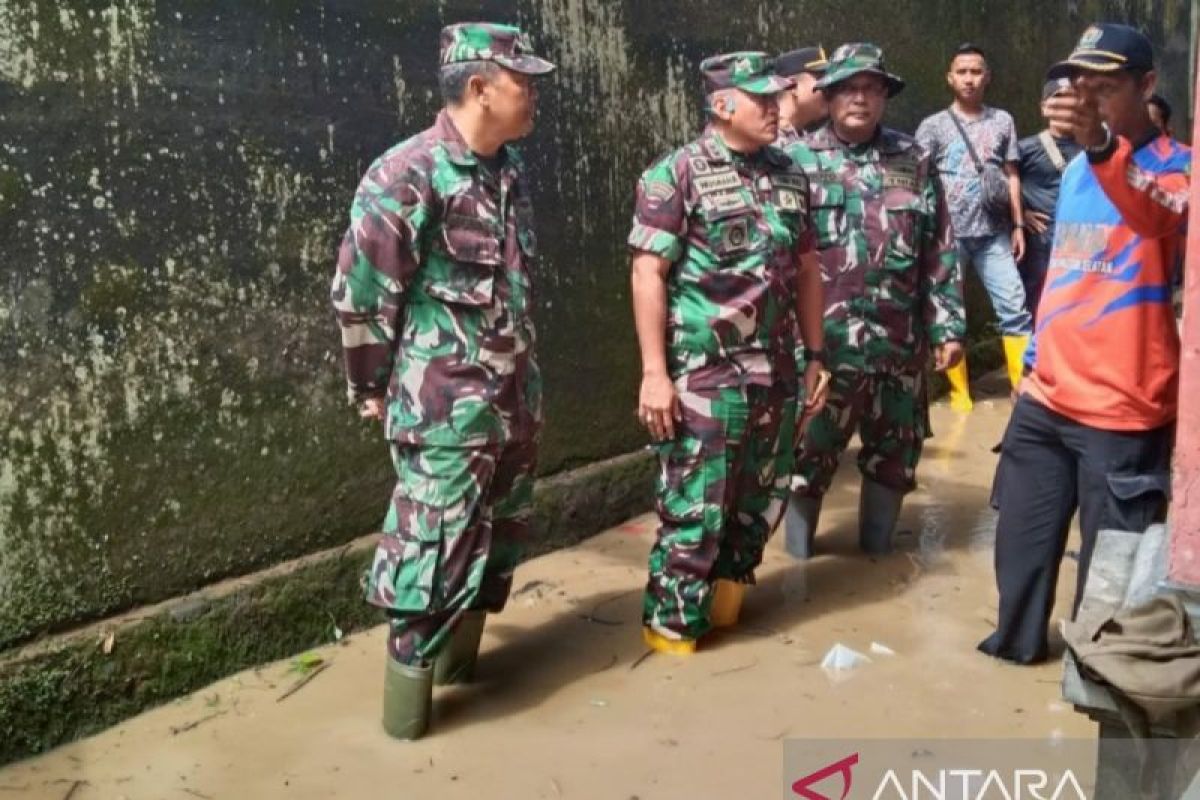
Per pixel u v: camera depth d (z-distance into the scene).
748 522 3.96
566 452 4.89
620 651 3.89
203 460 3.54
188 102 3.42
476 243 3.21
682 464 3.75
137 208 3.32
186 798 3.00
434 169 3.17
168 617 3.45
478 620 3.61
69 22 3.13
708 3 5.45
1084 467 3.44
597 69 4.86
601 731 3.36
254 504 3.71
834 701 3.53
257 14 3.58
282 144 3.68
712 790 3.05
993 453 6.21
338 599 3.92
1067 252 3.48
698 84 5.44
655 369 3.71
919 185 4.42
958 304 4.51
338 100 3.83
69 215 3.16
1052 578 3.68
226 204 3.54
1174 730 2.27
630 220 5.10
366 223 3.11
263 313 3.67
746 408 3.72
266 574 3.73
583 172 4.84
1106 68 2.95
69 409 3.21
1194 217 2.26
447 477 3.21
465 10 4.25
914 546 4.89
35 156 3.08
